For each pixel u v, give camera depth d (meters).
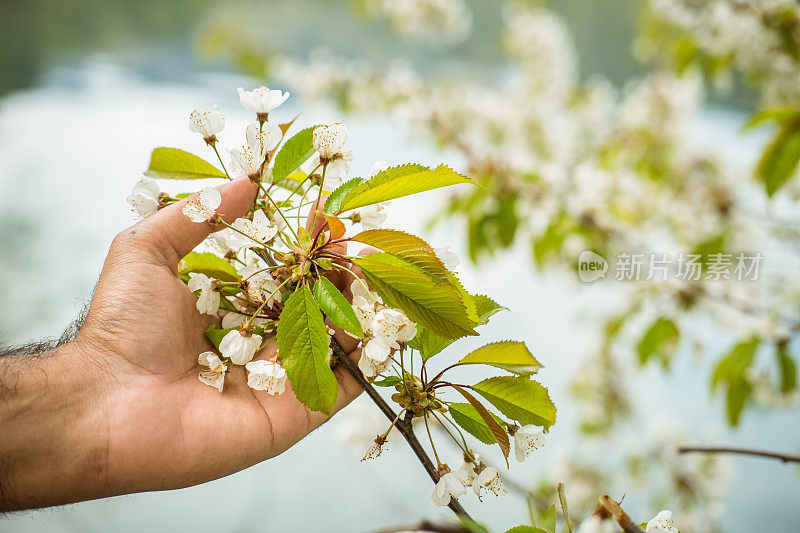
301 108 2.46
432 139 2.13
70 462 0.77
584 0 3.31
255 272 0.76
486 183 1.44
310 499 2.03
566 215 1.50
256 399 0.81
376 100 2.30
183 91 3.27
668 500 1.75
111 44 3.53
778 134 1.16
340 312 0.73
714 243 1.48
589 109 2.33
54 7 3.45
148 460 0.78
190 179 0.79
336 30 3.58
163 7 3.60
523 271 2.76
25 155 2.90
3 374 0.77
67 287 2.46
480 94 2.35
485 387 0.75
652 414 2.22
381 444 0.75
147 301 0.80
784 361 1.30
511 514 1.88
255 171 0.77
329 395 0.73
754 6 1.53
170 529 1.97
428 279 0.73
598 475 1.88
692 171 1.92
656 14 2.04
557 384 2.34
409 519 1.92
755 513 2.07
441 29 2.70
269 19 3.66
